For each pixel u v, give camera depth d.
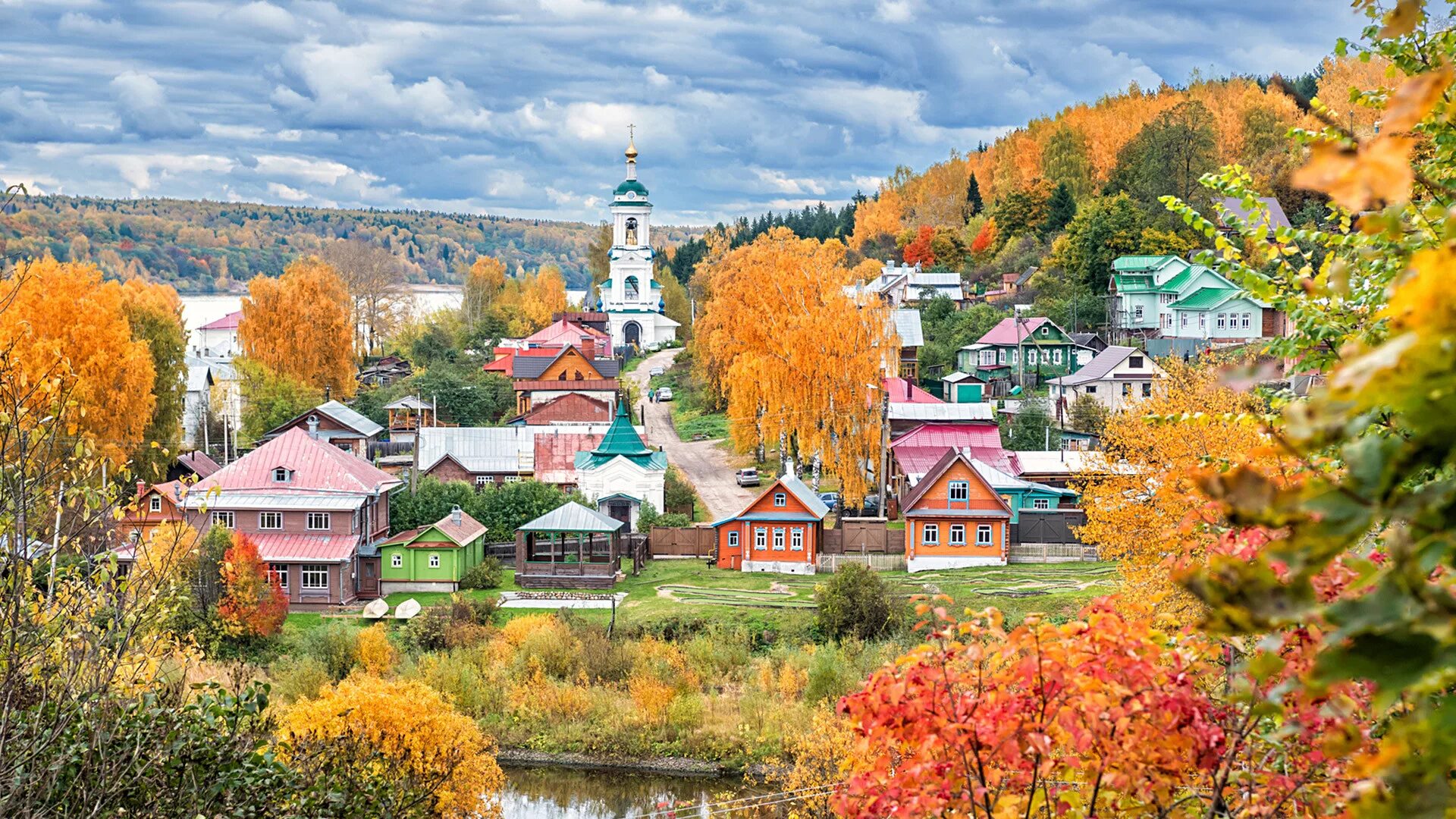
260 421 84.12
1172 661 8.04
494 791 28.27
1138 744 7.26
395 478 62.38
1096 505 33.22
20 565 11.83
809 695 39.00
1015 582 51.28
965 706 7.93
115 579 13.05
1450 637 2.80
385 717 26.16
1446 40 9.39
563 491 69.69
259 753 15.56
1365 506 2.91
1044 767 7.77
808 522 55.97
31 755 11.62
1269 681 5.98
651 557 60.59
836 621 44.78
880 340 63.38
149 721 13.52
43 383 12.50
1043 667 7.54
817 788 30.69
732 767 37.50
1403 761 3.02
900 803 8.05
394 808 19.75
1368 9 9.52
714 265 124.75
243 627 42.78
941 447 66.25
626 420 67.75
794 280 76.88
